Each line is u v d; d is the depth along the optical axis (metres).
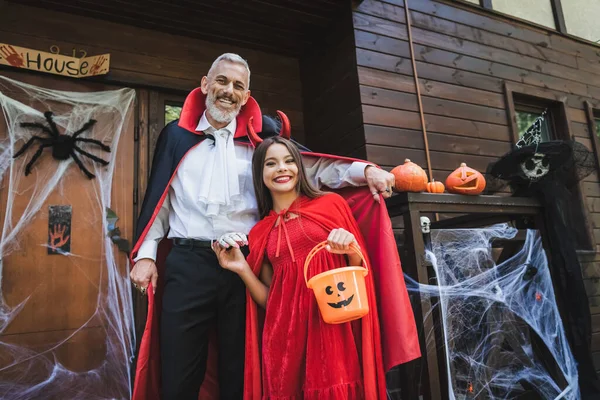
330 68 3.30
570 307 2.43
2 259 2.44
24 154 2.59
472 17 3.78
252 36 3.34
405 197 2.12
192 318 1.61
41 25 2.76
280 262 1.55
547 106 4.16
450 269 2.46
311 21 3.27
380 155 2.98
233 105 1.74
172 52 3.13
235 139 1.84
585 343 2.38
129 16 2.96
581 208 3.80
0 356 2.34
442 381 2.06
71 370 2.47
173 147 1.77
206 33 3.23
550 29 4.20
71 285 2.56
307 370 1.38
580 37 4.45
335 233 1.37
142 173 2.86
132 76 2.95
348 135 3.09
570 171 2.82
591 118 4.19
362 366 1.45
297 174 1.60
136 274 1.64
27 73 2.67
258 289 1.59
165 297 1.65
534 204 2.55
